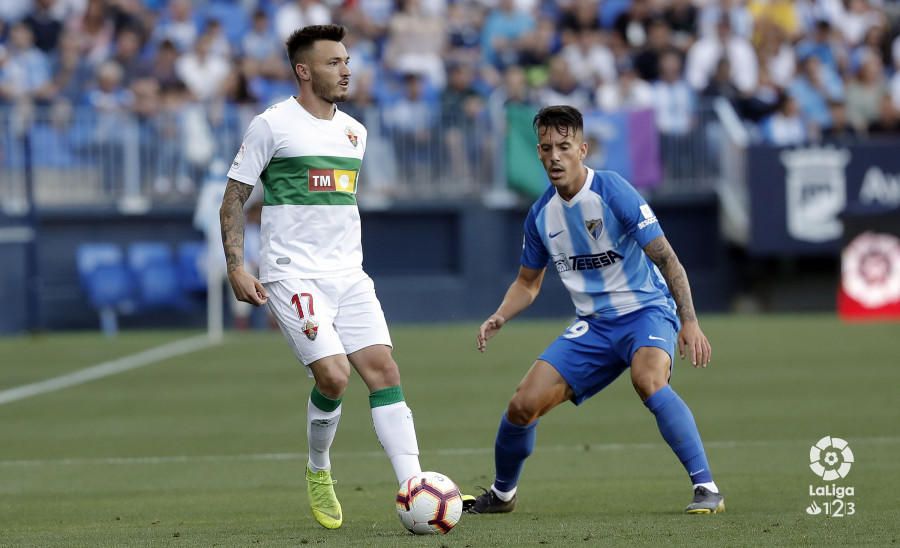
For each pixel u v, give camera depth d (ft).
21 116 208.64
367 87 223.92
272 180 69.51
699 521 68.49
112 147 212.23
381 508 77.92
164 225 213.46
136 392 138.92
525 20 241.76
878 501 75.66
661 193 219.82
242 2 242.17
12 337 201.67
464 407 125.29
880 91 234.38
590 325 75.25
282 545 63.05
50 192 210.18
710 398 127.95
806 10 256.73
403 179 219.41
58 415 124.06
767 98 231.09
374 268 219.82
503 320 77.41
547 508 77.15
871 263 208.95
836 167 210.38
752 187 210.79
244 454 101.96
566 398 74.95
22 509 79.92
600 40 235.81
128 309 208.95
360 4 248.73
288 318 68.85
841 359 156.87
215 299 192.44
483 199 220.02
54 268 210.59
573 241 74.54
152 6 244.42
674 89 224.74
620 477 88.79
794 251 211.20
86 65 225.56
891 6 266.57
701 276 221.05
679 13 242.99
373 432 112.06
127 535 68.39
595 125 215.51
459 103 221.46
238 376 150.41
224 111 214.28
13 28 228.22
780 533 63.77
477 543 62.28
